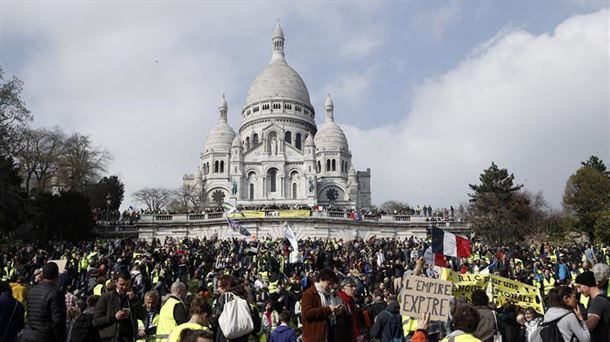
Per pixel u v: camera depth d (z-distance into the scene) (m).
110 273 28.27
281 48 178.88
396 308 14.25
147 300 13.50
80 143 85.19
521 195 86.06
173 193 118.81
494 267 34.69
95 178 90.88
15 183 61.88
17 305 12.59
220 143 152.88
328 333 11.56
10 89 54.38
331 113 166.38
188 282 38.03
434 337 13.93
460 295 19.64
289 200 127.50
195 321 10.72
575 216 84.38
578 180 85.50
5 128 55.78
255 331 13.16
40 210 66.75
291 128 156.00
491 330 11.70
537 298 20.03
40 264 32.91
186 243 55.94
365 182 162.12
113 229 79.69
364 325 16.05
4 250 48.78
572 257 44.78
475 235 73.38
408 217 80.44
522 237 76.94
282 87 162.62
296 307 23.64
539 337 10.20
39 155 79.31
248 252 45.41
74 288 29.02
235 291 12.55
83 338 11.84
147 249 46.22
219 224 74.50
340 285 13.25
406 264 42.72
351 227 76.00
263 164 138.38
